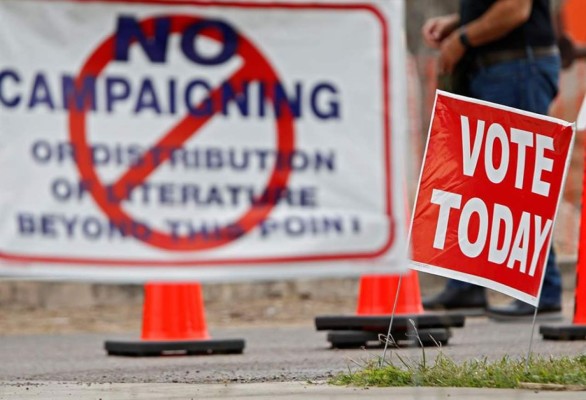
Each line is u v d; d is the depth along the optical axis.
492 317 20.56
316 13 7.97
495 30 19.81
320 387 12.63
